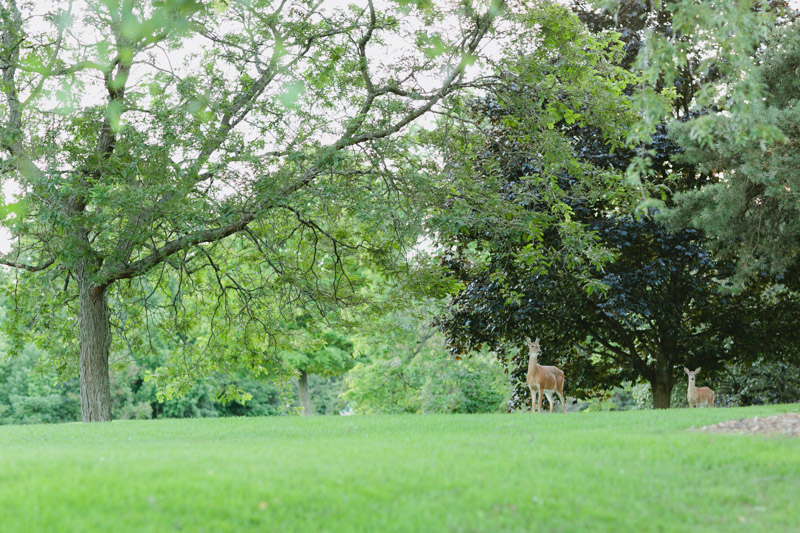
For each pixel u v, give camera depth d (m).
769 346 21.59
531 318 21.09
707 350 21.59
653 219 18.66
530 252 17.64
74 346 21.47
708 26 9.78
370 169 16.70
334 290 20.06
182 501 5.95
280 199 15.74
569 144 17.64
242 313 21.34
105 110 15.95
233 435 10.87
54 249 16.62
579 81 17.59
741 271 16.38
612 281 19.34
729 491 6.66
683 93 21.00
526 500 6.23
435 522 5.65
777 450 8.05
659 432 9.81
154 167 15.16
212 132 15.93
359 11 17.97
